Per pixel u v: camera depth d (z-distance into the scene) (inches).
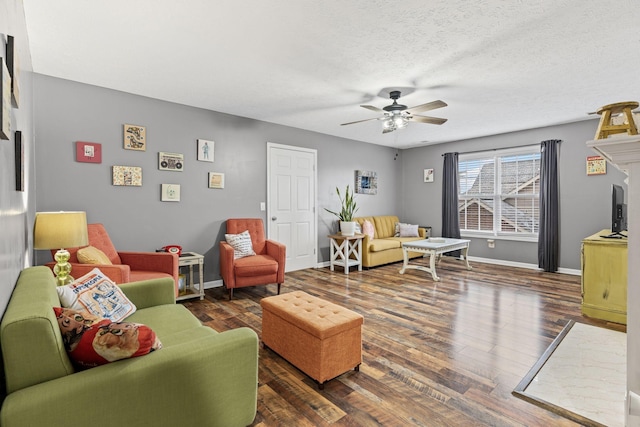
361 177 249.6
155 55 106.7
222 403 56.3
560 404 71.7
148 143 147.6
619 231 138.6
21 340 42.0
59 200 126.1
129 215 143.0
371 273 203.0
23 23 79.9
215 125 169.2
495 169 229.8
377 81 128.5
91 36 94.2
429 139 243.8
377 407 70.5
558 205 198.2
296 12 82.7
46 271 69.4
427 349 97.8
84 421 43.7
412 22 87.3
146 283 86.9
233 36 94.7
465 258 211.5
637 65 113.4
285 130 200.5
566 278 185.8
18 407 39.6
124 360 48.4
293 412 68.7
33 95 114.2
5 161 50.3
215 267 170.7
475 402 72.3
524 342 102.6
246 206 182.5
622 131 52.1
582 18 84.9
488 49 102.2
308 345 80.2
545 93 141.6
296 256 209.2
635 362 49.6
